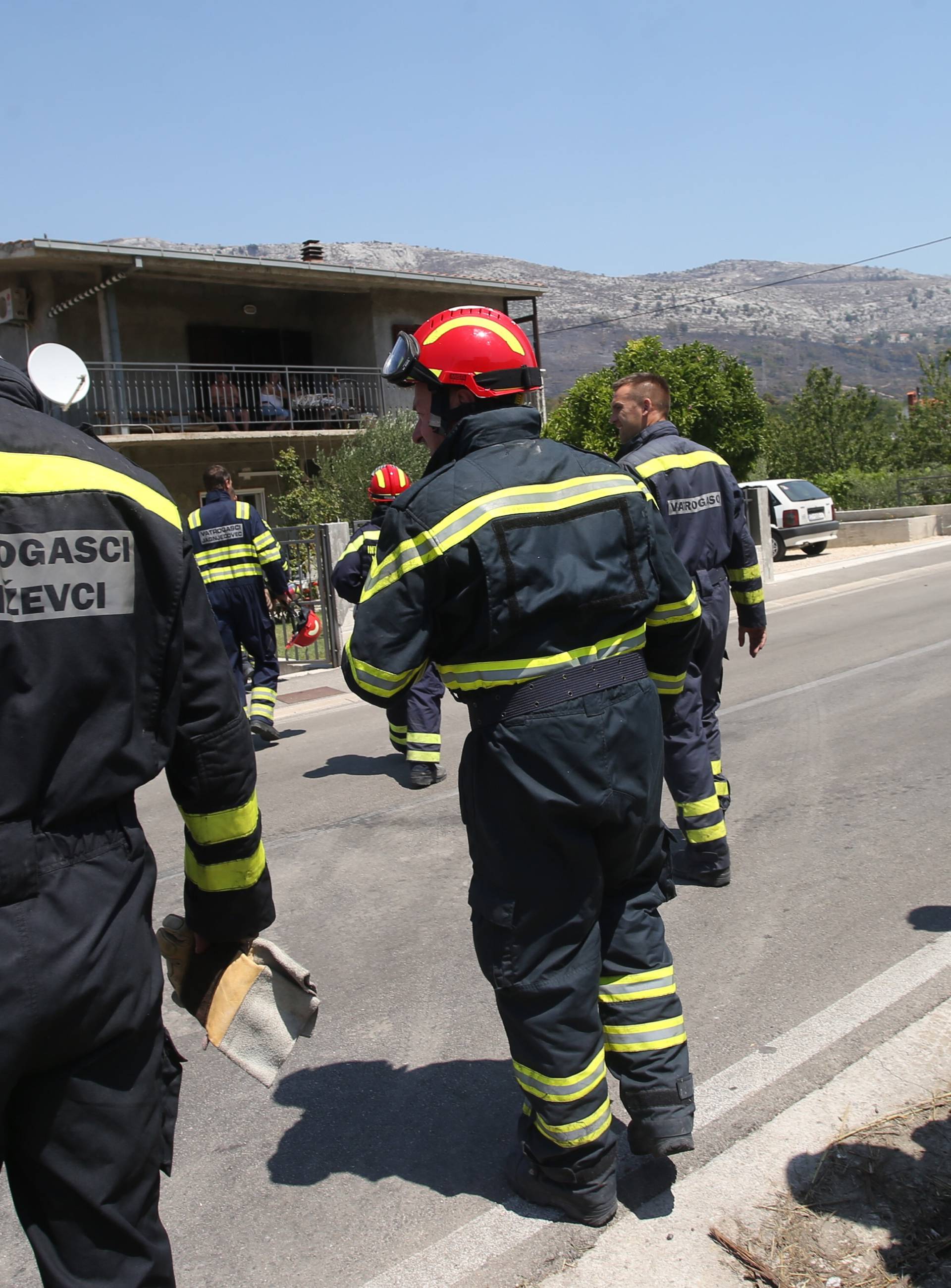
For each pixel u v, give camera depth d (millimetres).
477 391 2545
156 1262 1737
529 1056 2479
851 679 9047
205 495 8180
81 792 1654
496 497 2379
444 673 2527
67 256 19672
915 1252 2379
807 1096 3000
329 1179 2814
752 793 5949
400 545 2398
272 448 23281
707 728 4879
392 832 5762
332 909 4711
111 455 1805
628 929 2598
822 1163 2703
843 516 26031
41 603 1629
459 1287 2383
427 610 2406
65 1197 1663
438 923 4473
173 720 1807
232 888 1987
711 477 4598
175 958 2182
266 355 24516
